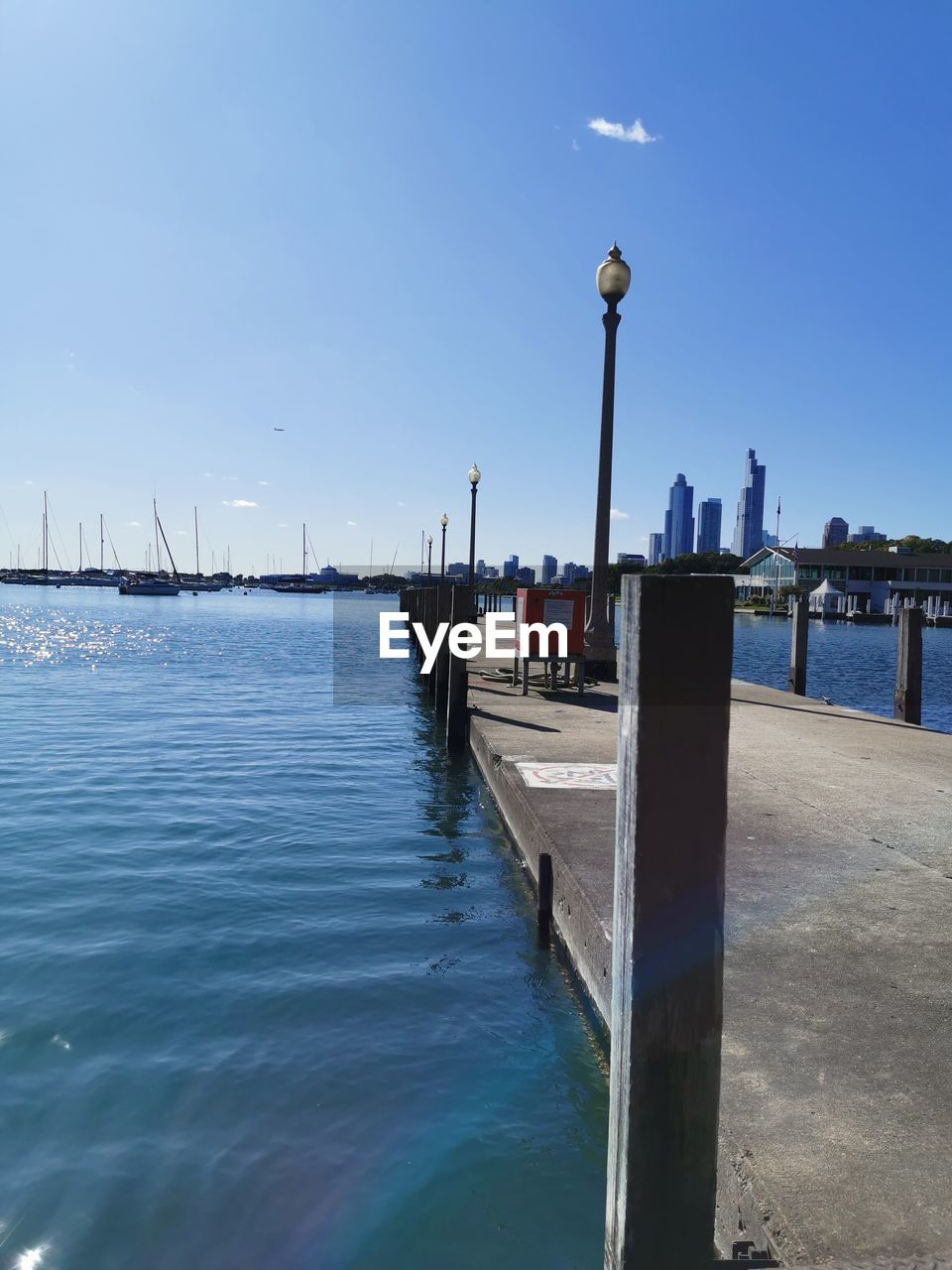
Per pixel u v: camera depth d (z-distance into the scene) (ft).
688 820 6.28
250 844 26.66
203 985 16.42
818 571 294.25
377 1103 12.42
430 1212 10.15
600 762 27.12
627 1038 6.33
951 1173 7.61
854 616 252.42
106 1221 10.16
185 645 143.02
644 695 6.24
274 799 33.30
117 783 36.09
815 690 80.48
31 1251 9.73
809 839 17.81
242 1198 10.53
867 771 24.71
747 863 16.26
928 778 23.81
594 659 49.16
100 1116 12.18
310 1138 11.64
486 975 16.81
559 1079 13.03
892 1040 9.98
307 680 86.43
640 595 6.23
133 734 50.03
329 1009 15.40
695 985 6.29
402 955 17.88
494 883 22.80
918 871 15.83
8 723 54.54
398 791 34.78
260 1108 12.34
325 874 23.61
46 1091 12.81
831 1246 6.63
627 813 6.45
